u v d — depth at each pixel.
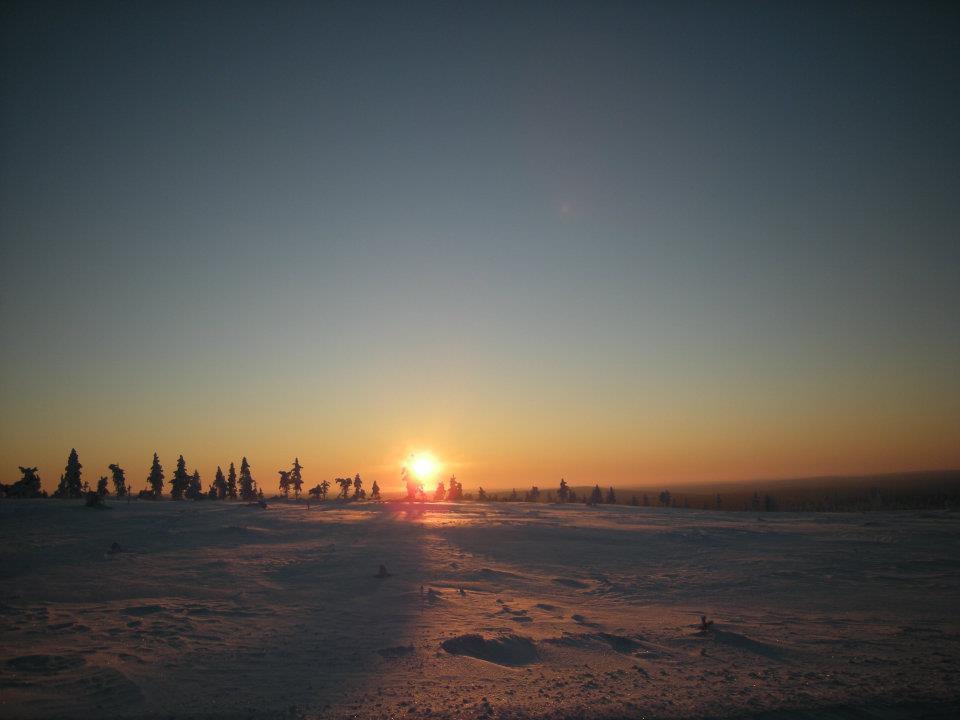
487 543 34.94
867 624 16.91
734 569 27.03
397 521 45.84
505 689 11.06
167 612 17.16
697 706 10.25
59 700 10.06
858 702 10.48
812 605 19.91
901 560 28.44
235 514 50.69
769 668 12.56
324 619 16.66
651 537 38.34
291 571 25.19
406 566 26.48
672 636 15.31
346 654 13.12
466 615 17.39
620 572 26.75
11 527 39.94
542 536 38.28
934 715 9.91
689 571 26.80
